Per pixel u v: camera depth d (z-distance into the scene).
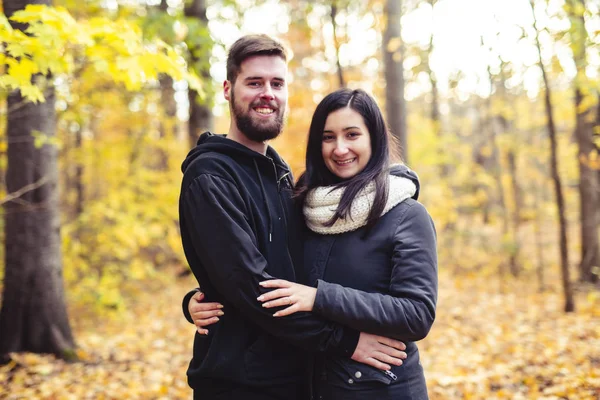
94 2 5.21
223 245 1.69
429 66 9.12
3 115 4.23
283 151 9.48
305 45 10.37
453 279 9.12
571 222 10.27
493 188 11.84
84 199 8.12
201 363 1.85
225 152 1.89
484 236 9.95
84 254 6.35
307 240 1.96
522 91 9.03
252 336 1.82
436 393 3.75
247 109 1.92
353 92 1.95
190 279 9.28
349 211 1.79
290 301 1.66
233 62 1.95
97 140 7.36
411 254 1.72
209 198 1.73
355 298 1.67
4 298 4.37
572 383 3.56
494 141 9.25
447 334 5.59
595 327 5.08
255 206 1.83
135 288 8.12
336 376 1.76
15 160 4.24
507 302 7.03
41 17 2.30
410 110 14.98
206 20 5.41
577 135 7.36
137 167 7.02
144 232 5.87
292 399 1.85
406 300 1.67
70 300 6.08
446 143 10.17
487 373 4.09
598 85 5.05
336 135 1.92
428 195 9.62
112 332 5.96
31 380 3.91
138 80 2.56
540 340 4.88
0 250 5.30
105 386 3.87
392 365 1.75
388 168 1.88
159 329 6.16
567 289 5.97
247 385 1.78
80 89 5.31
